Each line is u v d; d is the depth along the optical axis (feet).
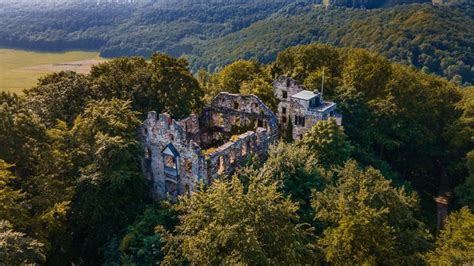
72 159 170.91
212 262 114.93
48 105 200.13
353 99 252.42
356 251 128.16
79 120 177.99
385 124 254.68
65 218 160.76
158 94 225.15
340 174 159.12
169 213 160.45
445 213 240.73
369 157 234.38
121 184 161.48
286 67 304.91
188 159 172.24
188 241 121.80
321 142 180.86
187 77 238.89
